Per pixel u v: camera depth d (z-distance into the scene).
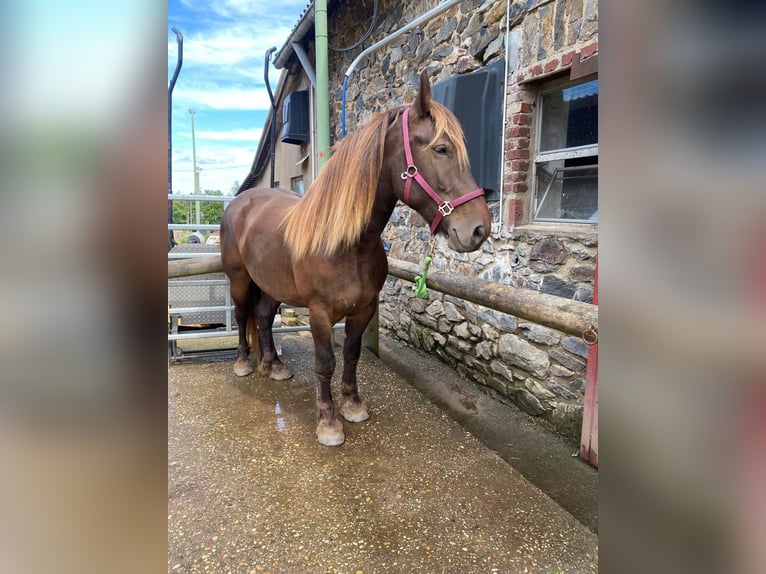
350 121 4.21
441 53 2.84
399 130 1.47
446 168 1.37
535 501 1.43
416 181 1.42
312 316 1.73
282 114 6.19
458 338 2.93
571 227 2.12
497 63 2.35
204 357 2.88
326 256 1.62
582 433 1.91
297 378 2.51
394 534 1.28
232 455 1.69
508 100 2.31
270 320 2.48
